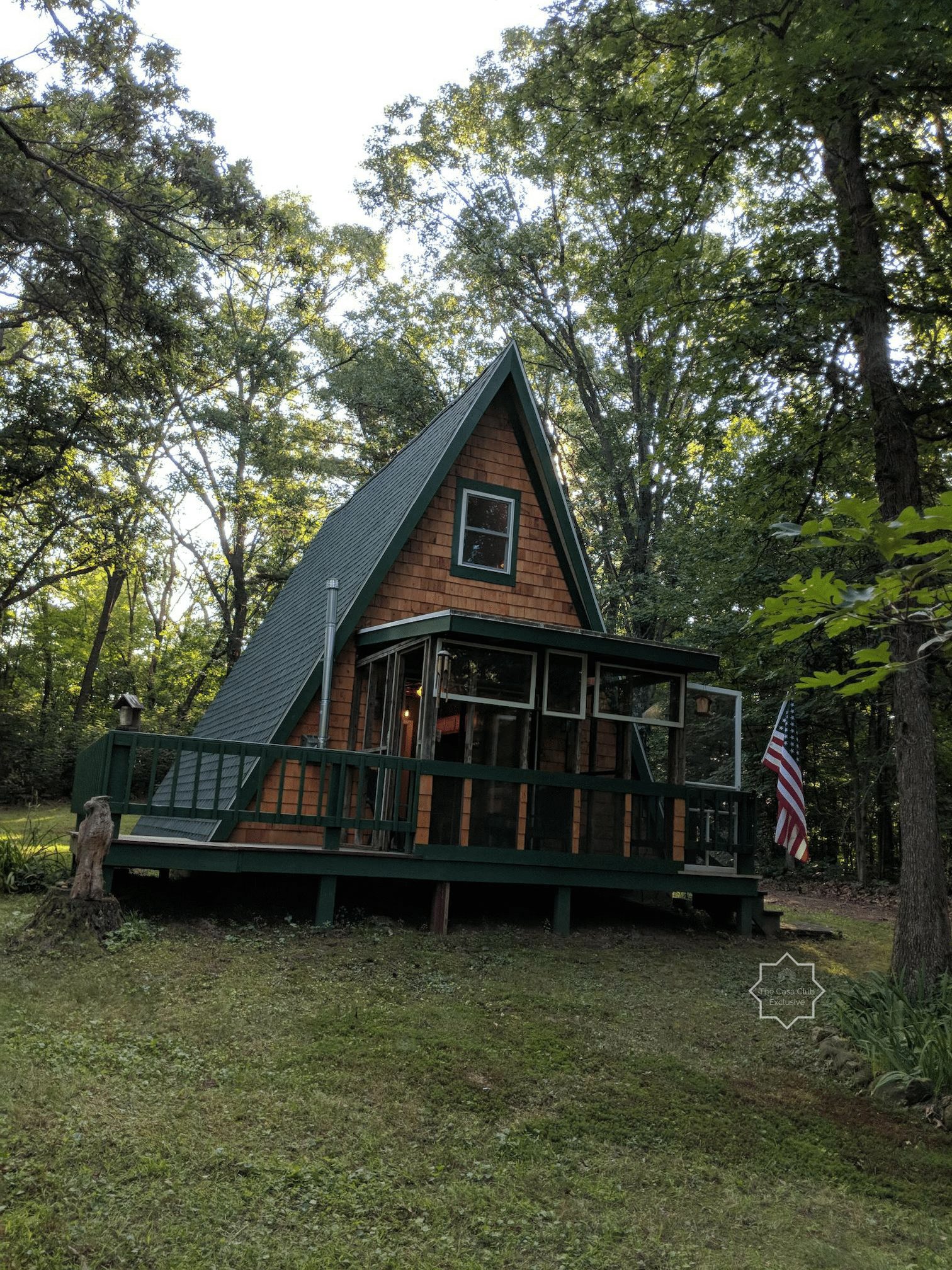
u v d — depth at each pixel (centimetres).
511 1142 583
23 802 2808
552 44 1188
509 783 1131
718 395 1135
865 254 1023
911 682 958
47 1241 433
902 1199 571
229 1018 728
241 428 2903
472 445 1428
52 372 2303
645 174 1205
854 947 1250
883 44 859
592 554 2936
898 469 995
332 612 1240
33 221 1819
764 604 441
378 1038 721
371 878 1094
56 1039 655
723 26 1027
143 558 2853
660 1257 479
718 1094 691
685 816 1239
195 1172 505
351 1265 443
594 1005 859
